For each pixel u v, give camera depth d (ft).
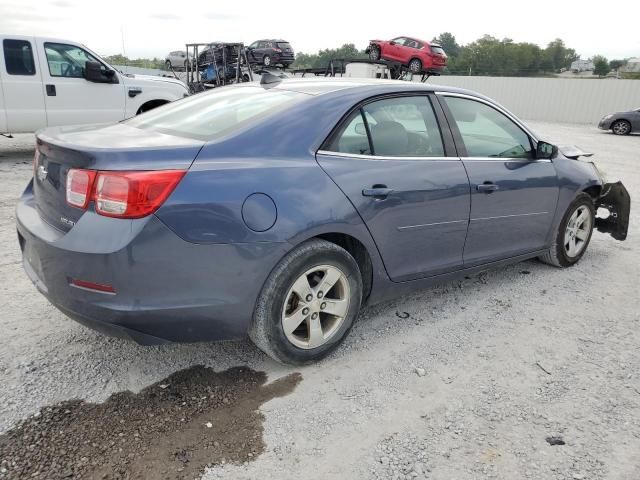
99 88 29.76
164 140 8.61
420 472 7.27
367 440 7.88
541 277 14.69
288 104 9.59
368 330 11.26
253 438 7.80
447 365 10.00
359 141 9.89
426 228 10.78
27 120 27.86
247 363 9.78
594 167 15.60
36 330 10.59
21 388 8.69
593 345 10.96
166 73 59.62
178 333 8.19
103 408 8.31
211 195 7.87
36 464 7.09
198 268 7.91
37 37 27.66
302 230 8.63
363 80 11.34
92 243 7.47
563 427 8.31
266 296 8.65
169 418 8.15
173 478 6.98
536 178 13.15
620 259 16.51
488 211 12.04
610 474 7.35
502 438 8.02
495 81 105.29
